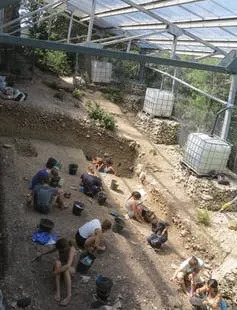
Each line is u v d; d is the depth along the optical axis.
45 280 7.14
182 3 9.47
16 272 6.78
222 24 9.88
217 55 13.72
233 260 8.80
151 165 13.73
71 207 9.87
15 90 15.05
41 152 13.26
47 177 9.69
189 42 14.88
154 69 19.11
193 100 15.74
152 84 20.27
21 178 10.59
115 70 21.77
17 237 7.75
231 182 11.33
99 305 6.71
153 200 11.82
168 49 18.88
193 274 8.13
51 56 21.19
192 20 11.09
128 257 8.48
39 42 6.43
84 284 7.32
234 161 12.15
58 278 6.95
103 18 17.64
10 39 6.31
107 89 20.16
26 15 12.10
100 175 13.00
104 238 8.86
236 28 9.73
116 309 6.87
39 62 20.33
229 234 9.82
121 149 15.09
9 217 8.28
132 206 10.53
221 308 7.63
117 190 12.31
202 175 11.29
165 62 7.20
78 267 7.55
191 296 7.79
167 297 7.57
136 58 7.04
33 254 7.61
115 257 8.34
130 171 14.65
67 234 8.58
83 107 16.97
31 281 6.71
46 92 17.34
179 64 7.32
